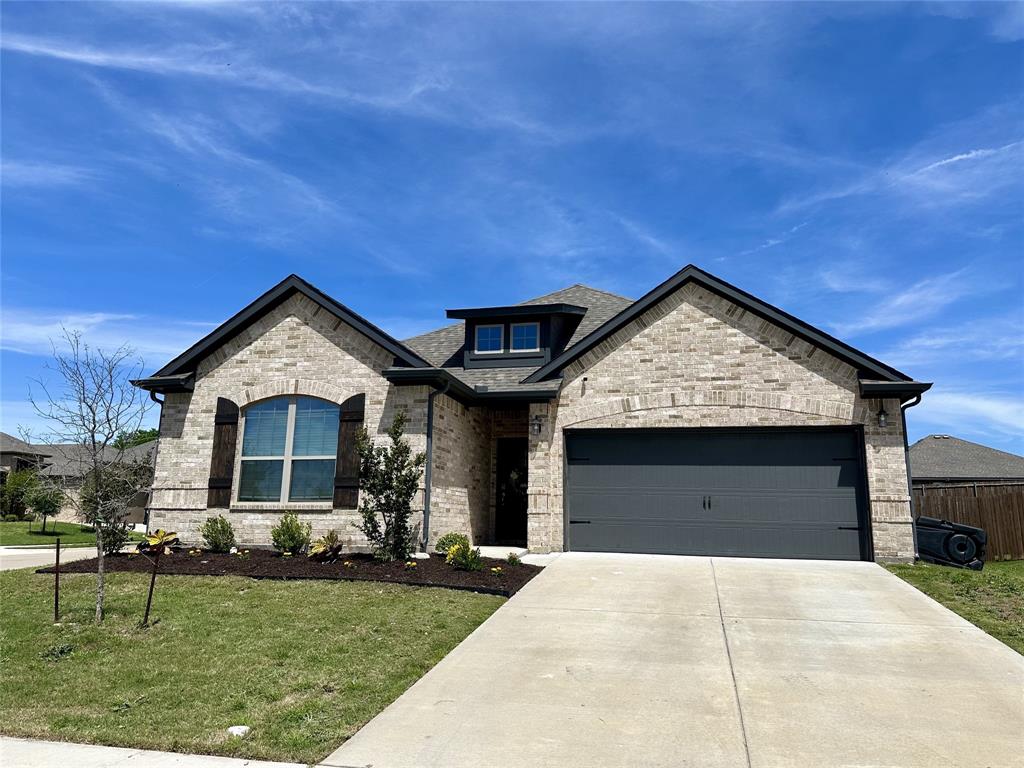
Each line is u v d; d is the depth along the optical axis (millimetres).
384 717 5914
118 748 5328
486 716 5918
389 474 12664
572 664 7266
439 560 12656
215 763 5047
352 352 14734
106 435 9734
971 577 11422
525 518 17297
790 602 9859
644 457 14797
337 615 9109
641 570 12188
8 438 39750
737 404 14320
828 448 13977
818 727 5648
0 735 5574
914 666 7191
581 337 17016
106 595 10312
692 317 14859
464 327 20047
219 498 14758
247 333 15453
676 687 6582
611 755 5156
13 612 9453
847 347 13680
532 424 15211
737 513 14164
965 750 5223
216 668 7121
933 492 18188
